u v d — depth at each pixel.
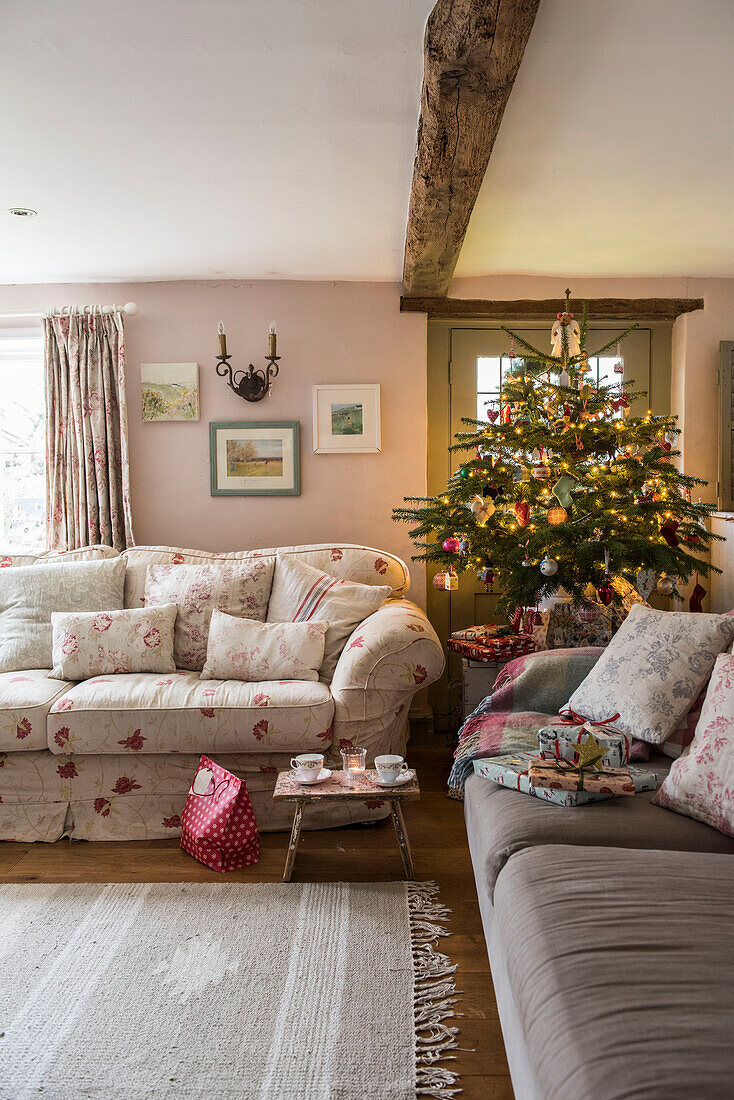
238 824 2.61
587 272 3.88
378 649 2.86
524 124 2.30
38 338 4.06
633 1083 0.94
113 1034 1.77
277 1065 1.67
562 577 2.82
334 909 2.32
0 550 4.18
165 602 3.41
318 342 3.96
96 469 3.91
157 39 1.87
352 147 2.46
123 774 2.83
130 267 3.76
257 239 3.36
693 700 2.16
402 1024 1.80
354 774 2.53
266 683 2.99
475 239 3.39
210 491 4.00
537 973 1.22
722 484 3.88
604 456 3.08
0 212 3.03
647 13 1.76
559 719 2.37
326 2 1.72
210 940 2.15
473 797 2.10
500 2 1.54
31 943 2.15
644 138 2.41
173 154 2.52
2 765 2.83
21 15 1.77
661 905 1.36
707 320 3.94
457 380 4.07
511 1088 1.61
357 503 4.00
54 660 3.17
